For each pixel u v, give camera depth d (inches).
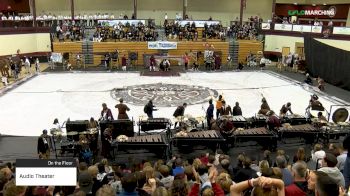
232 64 1346.0
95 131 493.4
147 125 560.7
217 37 1375.5
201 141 479.8
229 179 212.1
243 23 1534.2
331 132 518.9
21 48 1275.8
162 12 1663.4
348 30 1143.6
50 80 1024.2
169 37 1355.8
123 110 593.0
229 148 517.0
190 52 1288.1
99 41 1279.5
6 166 303.6
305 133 518.6
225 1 1675.7
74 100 813.9
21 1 1524.4
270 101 829.8
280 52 1390.3
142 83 995.3
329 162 193.8
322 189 101.3
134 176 179.6
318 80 965.2
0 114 705.6
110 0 1615.4
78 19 1455.5
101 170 318.3
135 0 1471.5
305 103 816.9
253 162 378.6
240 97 861.2
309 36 1146.0
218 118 588.1
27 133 601.9
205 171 256.4
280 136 523.5
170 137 516.4
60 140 501.0
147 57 1249.4
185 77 1096.2
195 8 1673.2
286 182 232.7
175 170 294.4
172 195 164.2
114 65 1243.2
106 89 919.7
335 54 999.0
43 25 1358.3
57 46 1255.5
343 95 899.4
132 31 1333.7
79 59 1234.0
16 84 964.6
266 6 1708.9
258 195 109.2
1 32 1191.6
